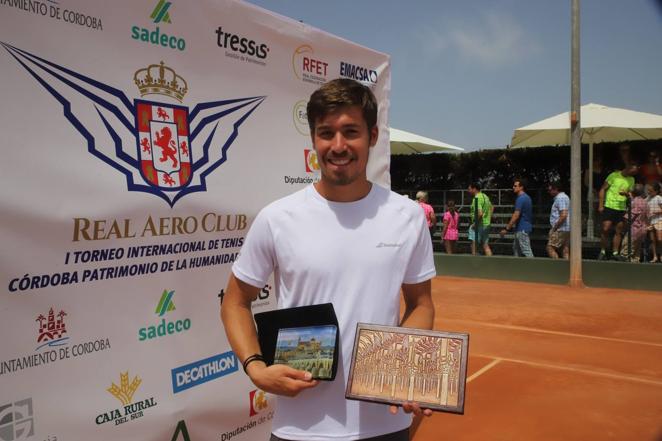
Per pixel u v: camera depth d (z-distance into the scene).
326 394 2.04
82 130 2.48
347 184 2.06
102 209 2.56
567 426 4.31
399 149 17.28
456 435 4.16
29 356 2.32
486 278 12.43
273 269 2.23
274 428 2.12
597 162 14.84
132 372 2.72
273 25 3.45
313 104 2.06
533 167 15.73
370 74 4.37
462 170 16.91
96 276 2.56
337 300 2.07
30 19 2.29
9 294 2.26
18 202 2.27
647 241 11.51
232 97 3.20
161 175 2.82
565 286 11.24
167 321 2.88
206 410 3.10
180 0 2.90
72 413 2.47
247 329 2.15
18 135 2.27
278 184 3.51
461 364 1.94
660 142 13.80
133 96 2.69
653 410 4.63
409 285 2.29
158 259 2.82
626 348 6.58
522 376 5.50
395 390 1.94
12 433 2.27
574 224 10.93
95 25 2.53
